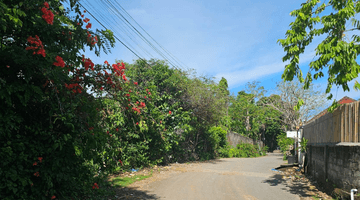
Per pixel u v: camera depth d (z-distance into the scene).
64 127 4.69
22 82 4.07
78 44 4.82
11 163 4.02
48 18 4.15
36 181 4.44
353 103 6.20
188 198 6.81
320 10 7.85
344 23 7.23
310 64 7.48
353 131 6.17
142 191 7.42
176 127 13.83
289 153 21.50
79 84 5.06
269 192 7.97
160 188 7.93
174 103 14.29
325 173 8.41
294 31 7.87
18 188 4.04
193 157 17.59
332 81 7.26
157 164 13.55
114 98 5.88
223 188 8.29
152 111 10.95
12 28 3.97
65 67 4.65
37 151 4.32
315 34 7.81
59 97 4.45
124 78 6.01
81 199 5.89
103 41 4.93
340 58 6.62
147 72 13.61
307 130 12.34
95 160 5.25
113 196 6.66
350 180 6.32
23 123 4.35
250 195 7.46
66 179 4.86
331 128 7.80
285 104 27.17
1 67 3.84
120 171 10.38
